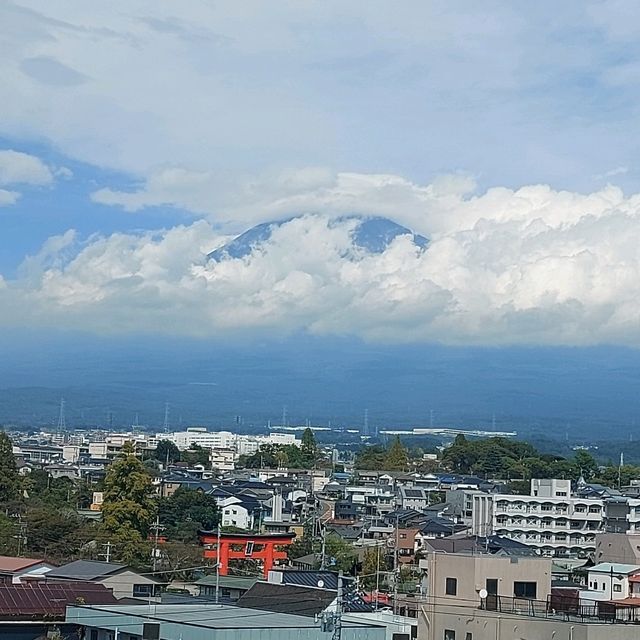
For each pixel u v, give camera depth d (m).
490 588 43.09
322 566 81.00
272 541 94.56
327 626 35.72
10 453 111.12
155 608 40.97
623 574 67.06
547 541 109.88
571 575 76.62
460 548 66.50
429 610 43.53
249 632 34.59
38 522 87.25
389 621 42.41
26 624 41.12
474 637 41.56
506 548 68.75
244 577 74.12
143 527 87.69
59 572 58.03
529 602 42.50
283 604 48.47
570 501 111.06
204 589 67.75
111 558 81.50
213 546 94.25
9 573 57.41
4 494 106.31
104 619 39.00
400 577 77.56
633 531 100.31
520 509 110.56
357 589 58.88
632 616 43.75
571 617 40.34
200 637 34.62
